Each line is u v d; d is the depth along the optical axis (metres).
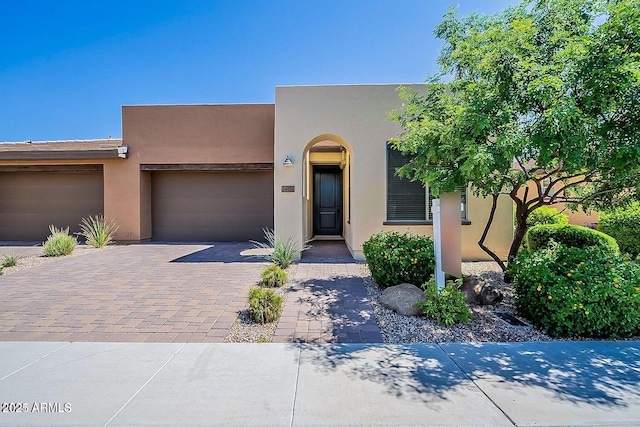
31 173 14.27
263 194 14.07
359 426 2.72
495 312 5.49
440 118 6.49
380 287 6.81
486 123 4.83
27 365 3.70
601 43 4.55
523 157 5.51
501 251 9.90
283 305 5.77
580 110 4.59
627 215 9.98
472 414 2.86
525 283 5.06
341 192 15.28
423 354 4.01
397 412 2.89
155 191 14.11
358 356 3.96
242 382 3.36
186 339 4.45
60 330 4.72
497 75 5.23
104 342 4.33
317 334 4.64
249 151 13.43
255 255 10.59
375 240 7.30
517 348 4.16
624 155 4.55
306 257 10.33
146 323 4.99
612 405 2.98
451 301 5.05
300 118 10.03
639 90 4.50
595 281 4.50
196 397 3.10
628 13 4.33
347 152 11.88
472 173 5.24
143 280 7.44
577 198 6.97
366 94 9.98
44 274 8.01
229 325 4.93
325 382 3.37
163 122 13.41
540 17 5.75
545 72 4.82
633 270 4.70
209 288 6.82
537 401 3.04
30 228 14.30
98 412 2.88
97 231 12.32
